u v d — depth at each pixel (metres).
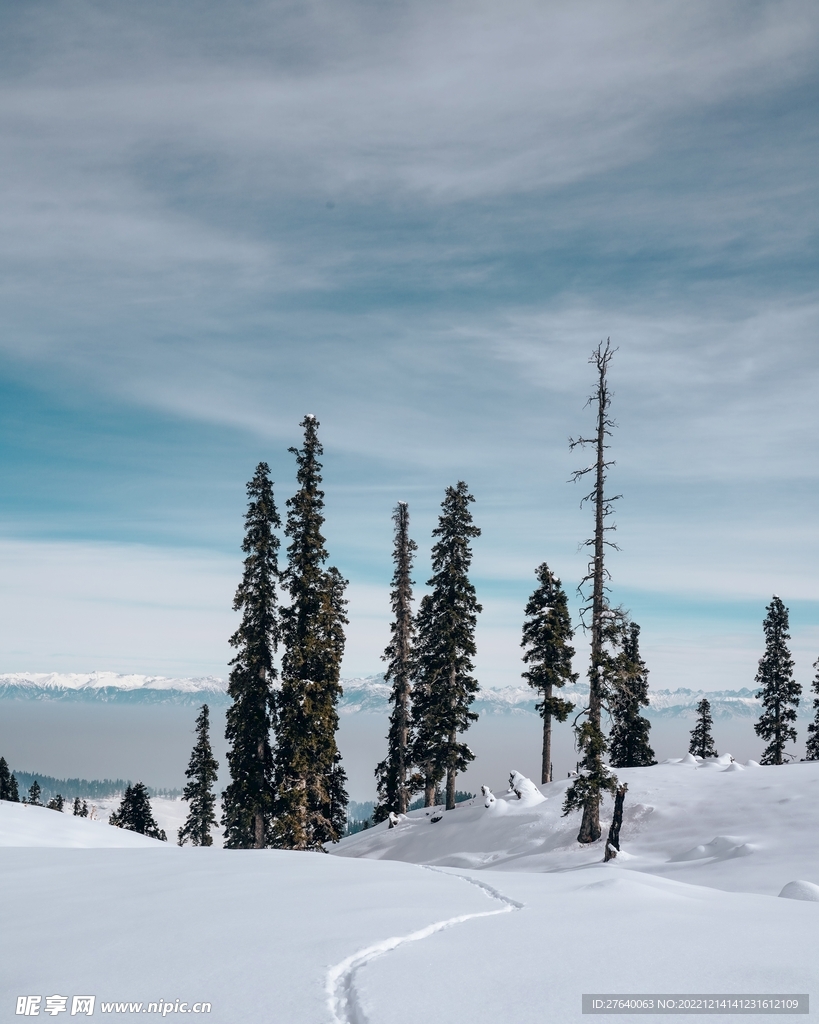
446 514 44.16
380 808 49.38
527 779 37.94
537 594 45.66
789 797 28.22
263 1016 4.84
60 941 7.16
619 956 6.06
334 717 35.66
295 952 6.25
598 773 27.47
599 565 28.38
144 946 6.72
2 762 101.31
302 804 33.94
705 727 62.28
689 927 7.30
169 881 10.96
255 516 36.16
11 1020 4.95
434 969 5.70
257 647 35.34
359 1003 4.94
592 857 26.39
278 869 12.32
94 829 28.44
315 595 35.94
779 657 58.50
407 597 47.22
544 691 44.69
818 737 57.25
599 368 29.17
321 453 37.03
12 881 11.66
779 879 19.05
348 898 9.10
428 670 43.34
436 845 34.94
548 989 5.21
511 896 9.56
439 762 42.06
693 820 28.30
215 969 5.87
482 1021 4.62
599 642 28.34
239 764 34.75
